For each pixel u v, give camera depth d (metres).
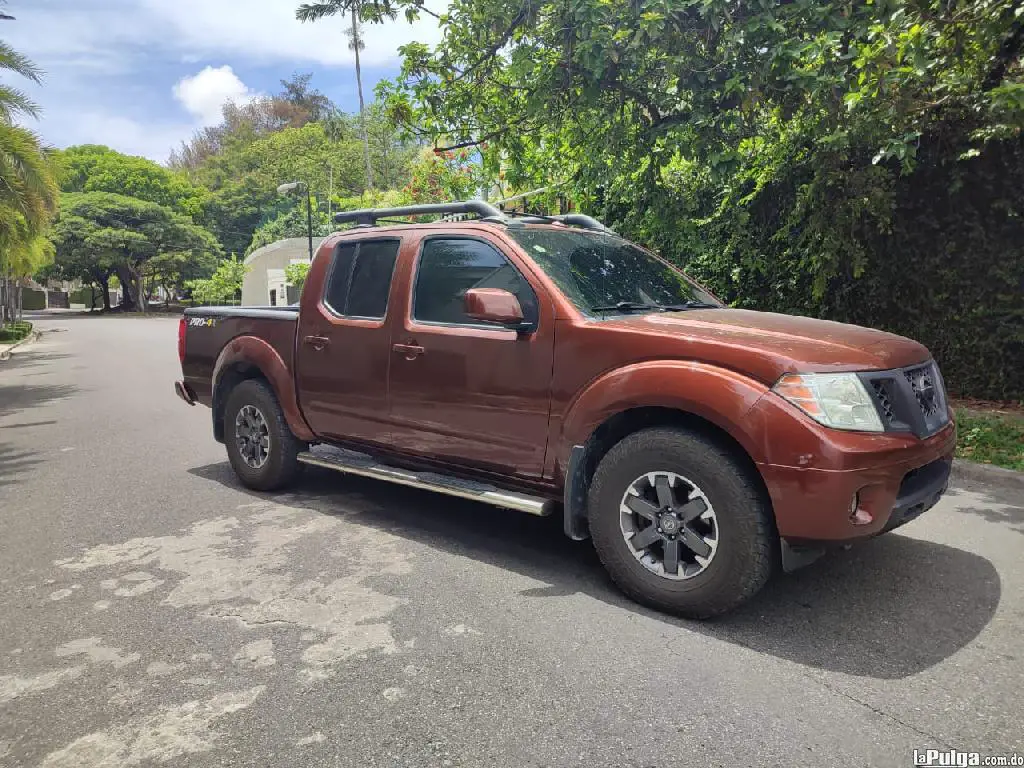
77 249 61.12
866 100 6.47
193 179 91.88
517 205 14.09
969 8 6.17
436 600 3.51
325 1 31.83
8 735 2.47
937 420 3.37
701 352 3.20
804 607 3.39
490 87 8.97
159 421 9.34
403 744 2.39
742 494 3.03
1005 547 4.18
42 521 4.90
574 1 6.37
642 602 3.40
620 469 3.36
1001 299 7.95
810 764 2.26
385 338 4.36
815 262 8.21
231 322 5.52
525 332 3.72
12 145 15.70
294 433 5.10
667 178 9.24
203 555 4.17
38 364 20.16
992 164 7.80
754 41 6.23
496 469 3.94
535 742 2.39
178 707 2.62
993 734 2.41
